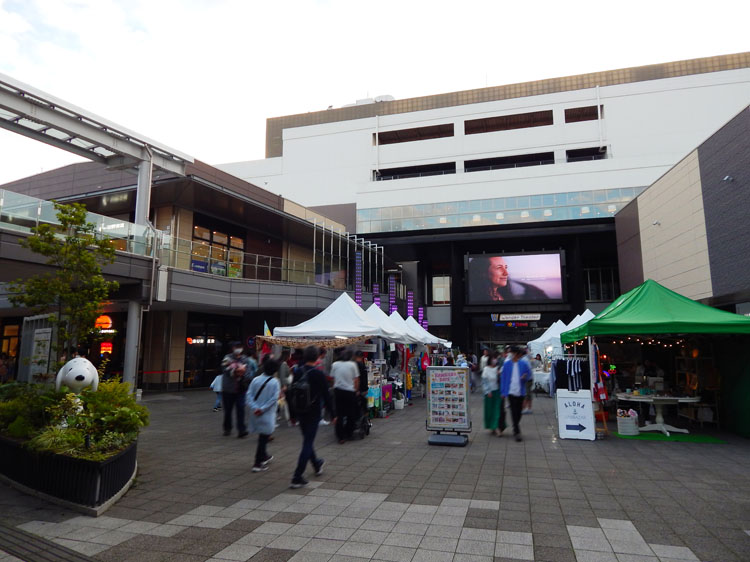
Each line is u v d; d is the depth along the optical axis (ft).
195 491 19.57
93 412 21.48
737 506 17.31
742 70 132.98
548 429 35.50
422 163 151.53
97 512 16.74
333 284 91.20
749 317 31.45
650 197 74.79
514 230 120.78
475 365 69.51
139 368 71.31
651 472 22.39
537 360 72.08
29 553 13.60
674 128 134.31
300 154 165.07
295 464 24.14
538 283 116.57
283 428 35.24
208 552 13.64
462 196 126.31
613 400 41.81
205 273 63.10
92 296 28.81
